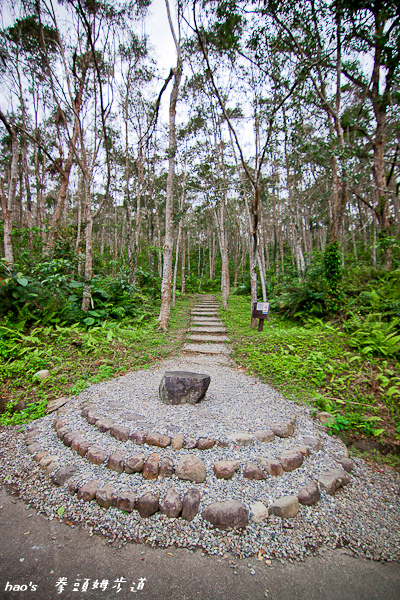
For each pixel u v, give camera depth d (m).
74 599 1.47
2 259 5.81
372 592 1.54
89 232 6.54
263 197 7.96
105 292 7.10
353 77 9.65
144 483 2.15
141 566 1.66
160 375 4.30
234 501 2.01
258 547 1.78
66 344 4.97
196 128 11.02
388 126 9.95
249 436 2.56
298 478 2.27
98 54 7.76
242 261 23.98
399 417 3.21
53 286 6.07
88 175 6.32
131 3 6.41
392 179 11.91
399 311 5.39
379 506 2.16
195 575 1.61
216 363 5.08
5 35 7.00
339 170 7.02
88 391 3.63
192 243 32.56
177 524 1.90
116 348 5.25
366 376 3.95
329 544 1.83
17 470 2.46
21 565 1.66
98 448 2.47
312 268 8.50
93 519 1.96
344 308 6.25
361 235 22.61
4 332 4.72
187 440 2.45
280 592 1.53
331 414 3.24
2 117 6.87
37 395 3.62
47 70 7.54
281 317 7.85
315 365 4.29
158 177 15.10
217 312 9.83
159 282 12.28
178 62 6.60
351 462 2.57
